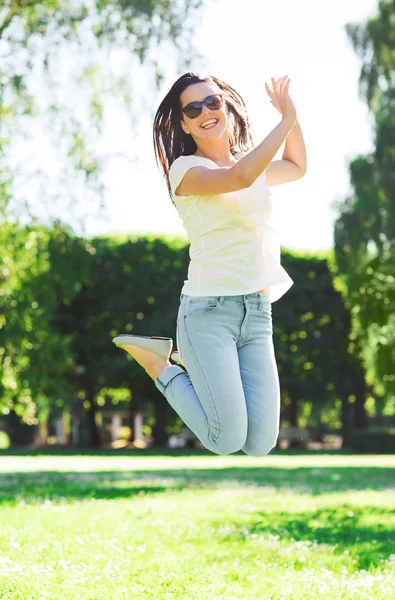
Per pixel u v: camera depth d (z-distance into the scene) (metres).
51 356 31.95
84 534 8.55
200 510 11.36
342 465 27.12
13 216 18.67
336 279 37.00
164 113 5.05
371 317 31.88
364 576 6.69
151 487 15.79
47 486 16.02
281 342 47.78
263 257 4.73
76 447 49.06
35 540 8.01
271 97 4.47
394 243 29.44
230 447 4.64
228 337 4.67
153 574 6.53
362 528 9.91
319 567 7.13
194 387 4.71
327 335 48.00
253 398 4.73
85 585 6.04
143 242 46.81
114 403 63.69
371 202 29.08
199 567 6.84
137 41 18.30
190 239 4.82
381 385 35.66
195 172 4.57
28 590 5.77
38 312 27.83
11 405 33.78
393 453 40.19
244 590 6.00
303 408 66.81
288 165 5.25
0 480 18.12
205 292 4.68
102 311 46.81
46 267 20.23
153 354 5.05
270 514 11.07
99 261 46.19
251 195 4.69
